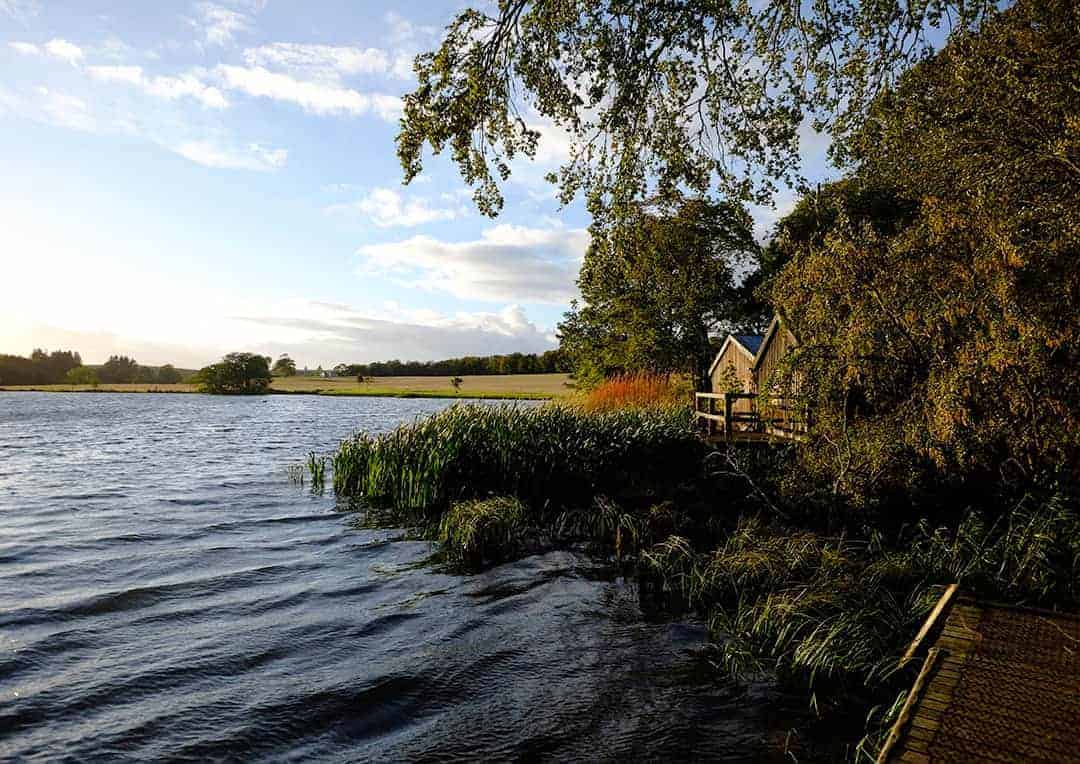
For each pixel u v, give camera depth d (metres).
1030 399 8.75
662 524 12.36
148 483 21.11
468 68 9.89
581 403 31.64
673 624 8.32
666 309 37.06
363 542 12.98
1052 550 8.09
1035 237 9.02
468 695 6.61
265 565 11.48
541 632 8.23
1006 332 8.70
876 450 10.36
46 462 26.92
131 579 10.66
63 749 5.57
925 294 9.94
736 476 14.29
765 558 9.26
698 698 6.35
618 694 6.53
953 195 10.32
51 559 11.92
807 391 11.45
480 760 5.45
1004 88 9.62
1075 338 8.43
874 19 9.34
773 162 10.59
